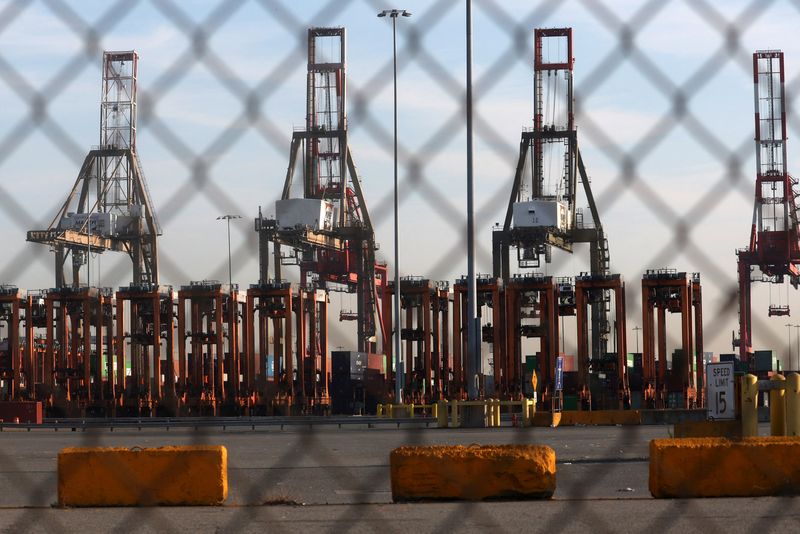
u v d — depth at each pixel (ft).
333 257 648.79
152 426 387.96
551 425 337.93
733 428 151.02
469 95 62.18
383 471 150.92
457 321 549.54
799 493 99.76
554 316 551.59
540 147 440.45
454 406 317.63
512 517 89.15
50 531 84.28
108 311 589.73
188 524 87.71
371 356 647.15
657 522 84.12
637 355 649.20
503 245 462.60
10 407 458.09
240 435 299.58
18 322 615.57
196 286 172.96
